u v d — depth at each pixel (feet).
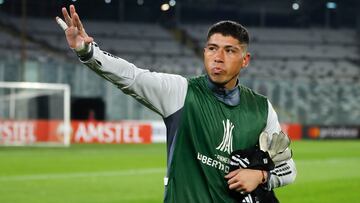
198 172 14.28
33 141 115.14
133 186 53.98
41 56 170.40
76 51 12.96
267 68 191.11
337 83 180.14
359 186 55.26
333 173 68.08
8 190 50.21
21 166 72.49
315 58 201.46
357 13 223.51
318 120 172.65
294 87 171.83
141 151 103.55
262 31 215.31
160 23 214.90
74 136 123.95
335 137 160.35
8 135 112.16
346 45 211.82
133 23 208.54
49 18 198.80
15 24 186.70
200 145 14.23
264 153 14.21
